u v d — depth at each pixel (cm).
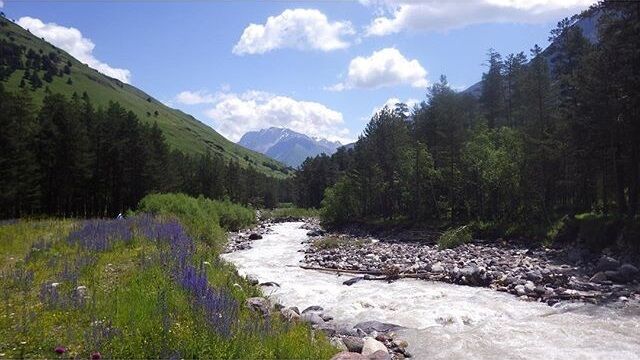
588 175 3891
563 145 3988
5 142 5462
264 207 14900
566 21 5228
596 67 3231
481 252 3266
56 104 6894
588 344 1274
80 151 6512
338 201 6856
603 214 3422
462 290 2044
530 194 4369
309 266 2825
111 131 7538
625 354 1194
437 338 1326
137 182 7656
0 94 6188
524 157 4416
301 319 1302
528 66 6034
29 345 739
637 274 2145
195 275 1091
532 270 2333
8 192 5203
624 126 3048
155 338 778
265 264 2939
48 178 6462
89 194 7281
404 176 5941
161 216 2736
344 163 12550
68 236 1745
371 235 5469
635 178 3155
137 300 934
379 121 6744
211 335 811
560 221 3841
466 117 7431
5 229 2150
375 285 2197
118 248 1533
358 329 1383
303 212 9431
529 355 1189
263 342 857
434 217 5772
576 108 3462
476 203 5150
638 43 2983
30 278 1118
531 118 5272
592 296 1800
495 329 1428
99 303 927
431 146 6450
